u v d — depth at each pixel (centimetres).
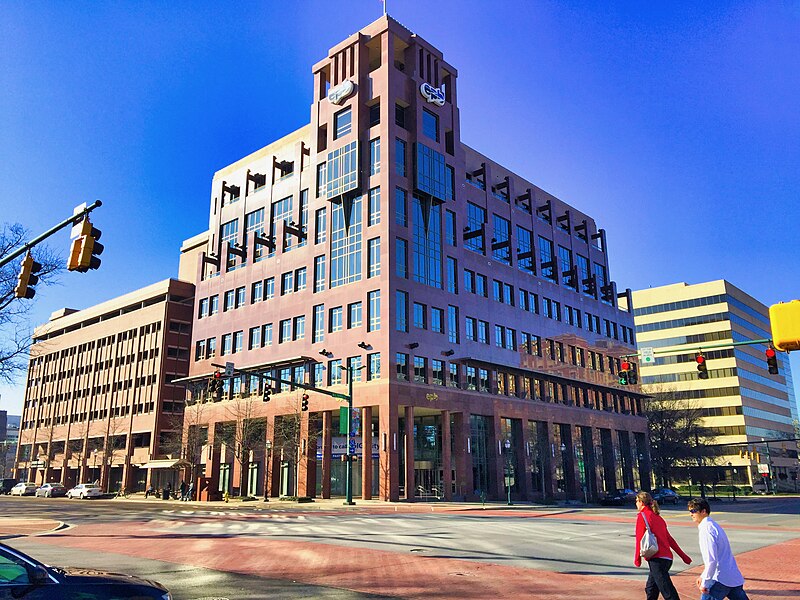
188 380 7062
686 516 3531
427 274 5622
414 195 5675
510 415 6128
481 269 6300
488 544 1878
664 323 12081
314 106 6312
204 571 1334
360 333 5350
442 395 5434
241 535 2131
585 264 8169
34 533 2202
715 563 740
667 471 8506
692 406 11188
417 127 5762
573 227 8119
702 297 11731
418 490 5612
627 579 1257
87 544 1855
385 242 5328
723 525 2756
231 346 6762
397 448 5006
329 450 5481
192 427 6869
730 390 11088
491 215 6662
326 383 5538
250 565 1427
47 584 652
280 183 6694
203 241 8694
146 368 8144
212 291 7212
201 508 4300
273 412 6012
